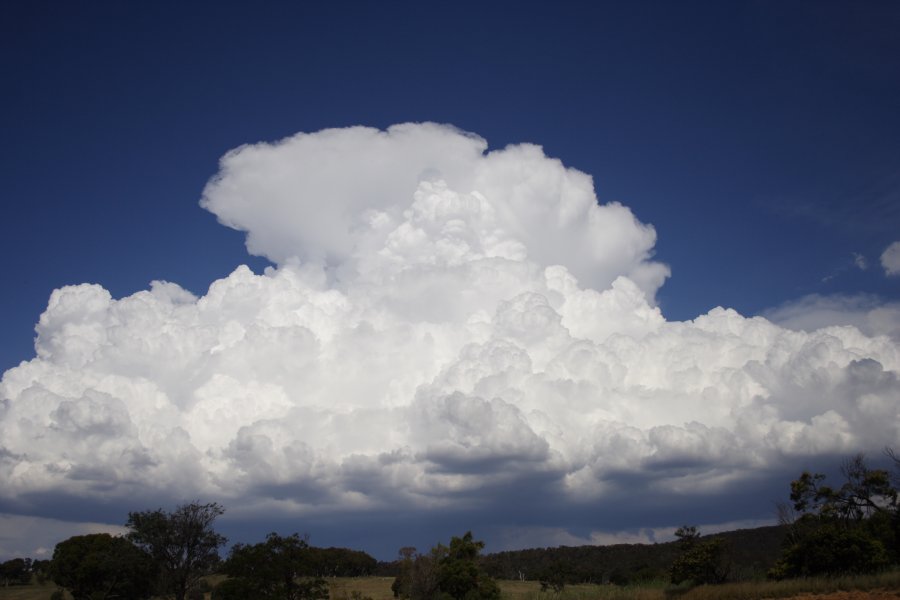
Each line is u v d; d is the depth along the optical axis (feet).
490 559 332.60
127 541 221.46
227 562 180.04
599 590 145.89
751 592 111.24
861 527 143.23
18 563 352.28
